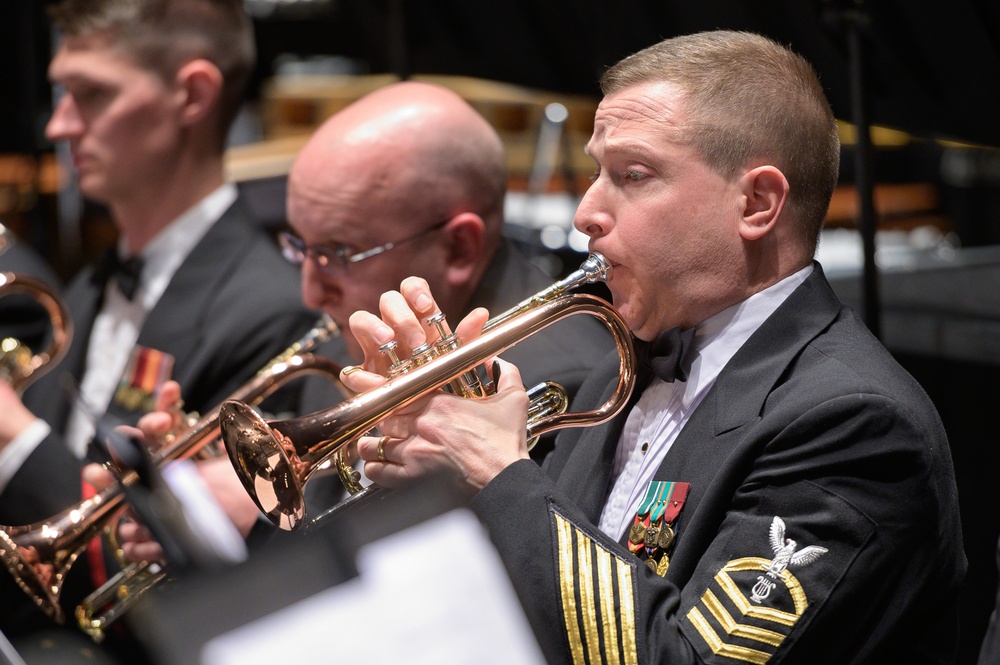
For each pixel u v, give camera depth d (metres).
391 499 3.70
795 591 4.65
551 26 10.36
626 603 4.69
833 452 4.78
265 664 3.40
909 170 16.53
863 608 4.75
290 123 17.17
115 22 9.37
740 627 4.63
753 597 4.67
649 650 4.61
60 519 6.61
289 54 15.86
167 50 9.48
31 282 8.73
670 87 5.25
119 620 3.77
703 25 8.53
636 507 5.45
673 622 4.73
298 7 15.55
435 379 5.11
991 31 6.62
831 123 5.43
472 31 11.08
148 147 9.52
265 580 3.52
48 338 10.18
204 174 9.82
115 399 9.05
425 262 7.37
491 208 7.65
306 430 5.07
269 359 8.97
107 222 16.14
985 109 7.07
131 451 4.41
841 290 10.48
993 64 6.75
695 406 5.41
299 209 7.37
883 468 4.75
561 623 4.73
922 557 4.84
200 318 9.09
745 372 5.22
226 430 5.30
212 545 4.13
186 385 8.87
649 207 5.24
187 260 9.32
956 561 5.15
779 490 4.81
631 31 9.29
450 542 3.63
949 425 8.61
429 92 7.61
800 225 5.37
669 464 5.28
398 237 7.28
